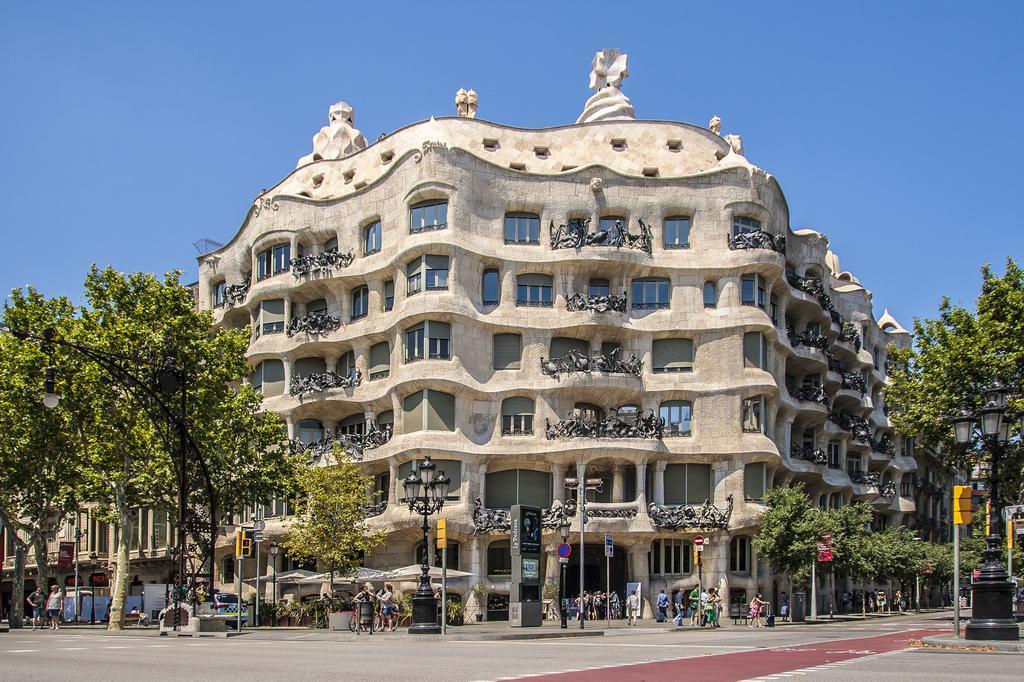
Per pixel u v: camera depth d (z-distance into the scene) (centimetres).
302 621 5197
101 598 6131
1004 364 4694
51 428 4944
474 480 5825
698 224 6309
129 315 4978
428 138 6112
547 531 5778
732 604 5900
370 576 5238
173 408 4475
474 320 5931
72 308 5081
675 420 6156
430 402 5825
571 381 5966
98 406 4791
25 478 5128
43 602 5359
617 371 6034
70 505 5303
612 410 6134
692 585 6000
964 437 2844
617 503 5866
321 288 6569
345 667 1984
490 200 6141
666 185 6322
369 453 6053
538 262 6122
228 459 5203
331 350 6500
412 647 2827
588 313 6059
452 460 5803
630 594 5256
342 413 6444
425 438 5744
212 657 2350
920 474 9938
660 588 6000
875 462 8594
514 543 4284
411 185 6059
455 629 4175
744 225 6400
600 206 6262
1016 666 1938
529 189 6206
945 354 4925
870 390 8881
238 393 5512
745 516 5981
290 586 6494
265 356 6625
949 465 5278
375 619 4409
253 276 6869
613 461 5975
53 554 8488
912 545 7300
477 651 2594
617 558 6316
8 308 4925
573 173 6262
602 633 3934
